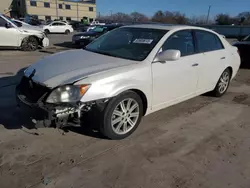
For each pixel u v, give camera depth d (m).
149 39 3.64
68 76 2.86
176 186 2.45
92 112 2.85
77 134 3.31
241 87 6.08
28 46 10.55
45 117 2.65
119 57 3.48
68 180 2.45
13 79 5.72
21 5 60.69
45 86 2.78
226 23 48.44
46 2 62.00
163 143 3.21
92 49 4.00
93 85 2.77
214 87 4.83
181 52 3.83
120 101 3.02
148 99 3.39
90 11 71.81
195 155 2.98
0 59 8.26
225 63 4.78
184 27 3.99
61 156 2.82
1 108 4.01
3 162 2.66
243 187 2.48
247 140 3.39
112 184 2.43
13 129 3.36
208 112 4.30
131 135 3.37
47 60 3.49
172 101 3.84
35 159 2.74
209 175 2.63
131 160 2.82
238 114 4.27
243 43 8.64
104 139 3.22
